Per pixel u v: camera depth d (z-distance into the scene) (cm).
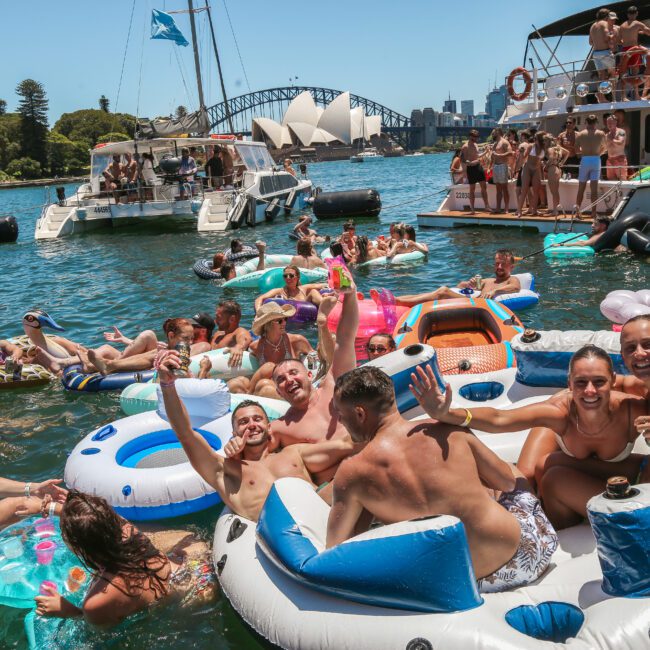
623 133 1667
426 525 313
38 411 748
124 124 17912
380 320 930
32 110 15088
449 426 338
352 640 326
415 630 316
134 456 584
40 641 394
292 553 358
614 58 1772
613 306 791
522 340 558
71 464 554
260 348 789
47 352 872
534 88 1991
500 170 1903
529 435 461
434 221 1995
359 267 1441
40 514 495
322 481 486
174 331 784
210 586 429
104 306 1275
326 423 520
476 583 329
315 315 1011
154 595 414
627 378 416
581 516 410
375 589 326
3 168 15062
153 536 491
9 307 1320
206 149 2955
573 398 385
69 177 15125
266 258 1505
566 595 337
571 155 1862
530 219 1778
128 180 2536
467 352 664
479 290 1042
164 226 2619
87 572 430
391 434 337
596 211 1666
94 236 2448
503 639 305
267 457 480
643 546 307
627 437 391
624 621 304
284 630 350
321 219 2627
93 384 791
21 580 430
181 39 2981
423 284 1274
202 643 386
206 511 528
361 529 362
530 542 349
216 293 1318
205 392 593
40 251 2141
